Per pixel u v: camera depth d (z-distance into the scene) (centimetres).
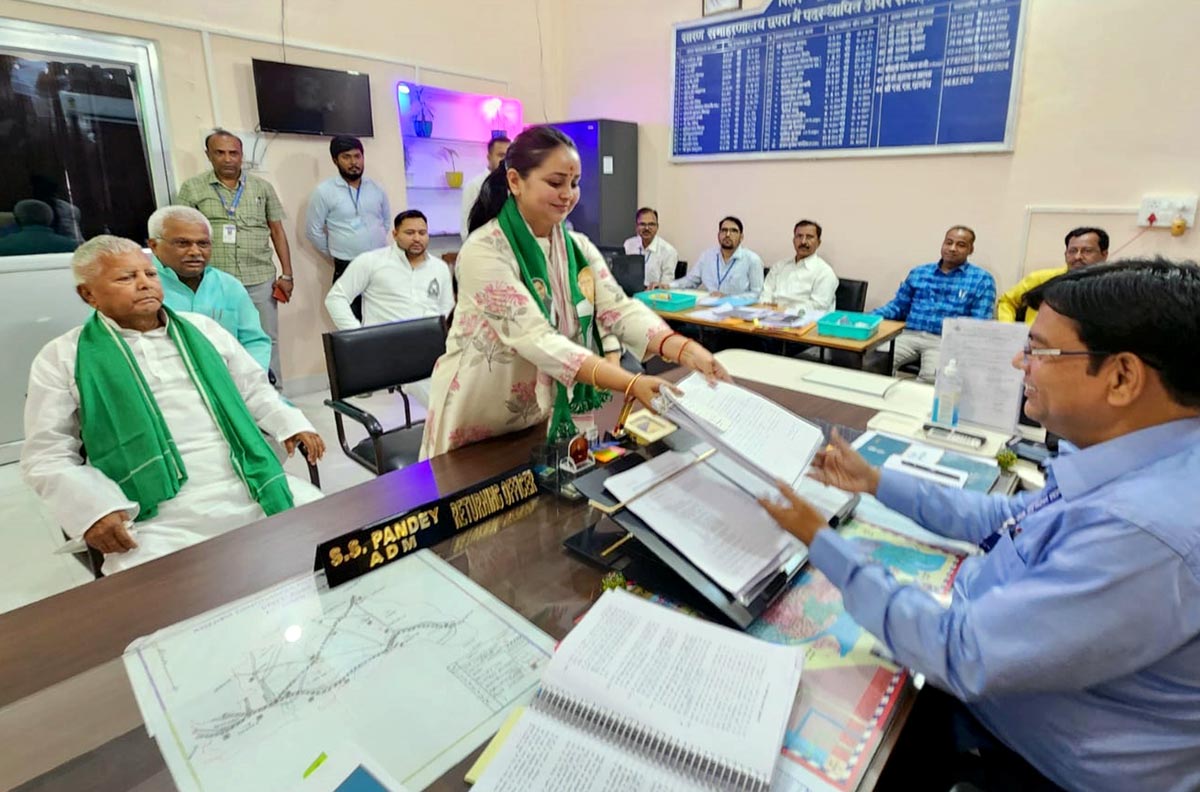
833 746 65
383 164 431
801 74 406
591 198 488
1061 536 67
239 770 63
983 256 365
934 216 377
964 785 67
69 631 82
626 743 64
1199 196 299
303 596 89
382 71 417
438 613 85
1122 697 66
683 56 456
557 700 69
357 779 62
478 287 127
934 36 353
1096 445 71
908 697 72
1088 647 60
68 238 321
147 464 157
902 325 323
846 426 148
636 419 124
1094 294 66
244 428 172
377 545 95
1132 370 65
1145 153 309
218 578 93
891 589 73
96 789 61
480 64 471
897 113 375
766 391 175
